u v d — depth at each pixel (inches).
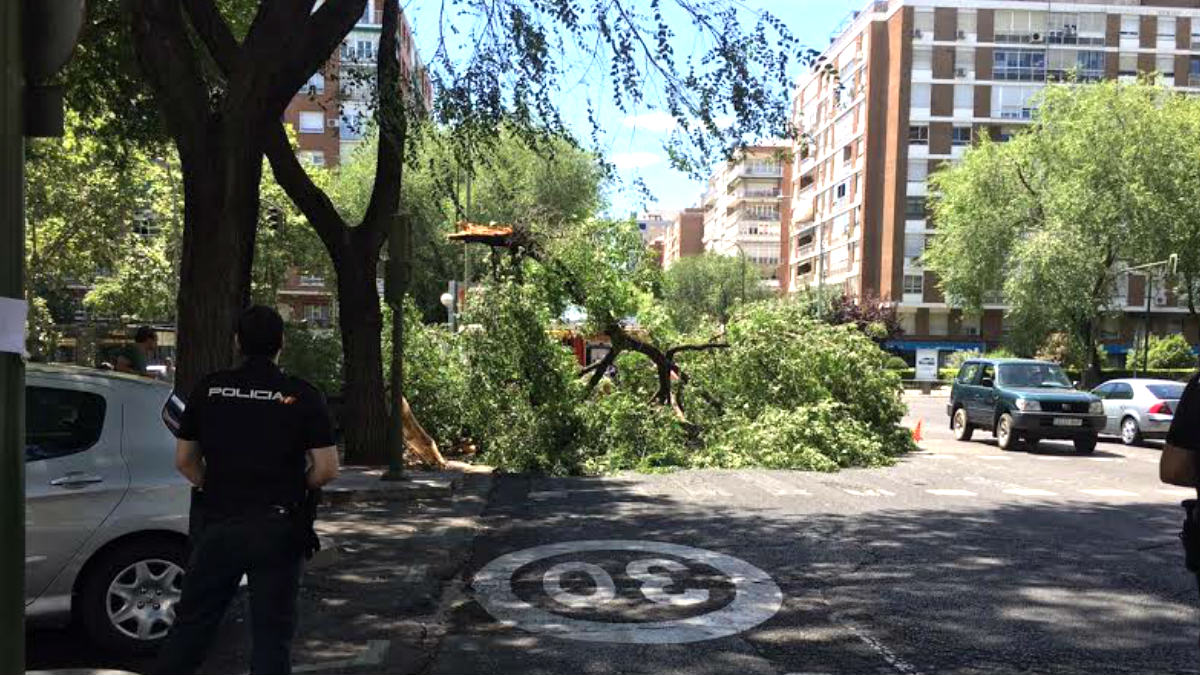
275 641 139.9
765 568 274.7
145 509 194.2
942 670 187.9
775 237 4279.0
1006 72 2556.6
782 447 518.3
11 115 113.1
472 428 538.0
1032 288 1296.8
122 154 578.9
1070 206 1280.8
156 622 195.6
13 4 113.1
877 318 2214.6
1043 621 221.9
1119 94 1290.6
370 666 189.3
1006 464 575.2
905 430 646.5
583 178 1449.3
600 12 362.9
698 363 613.3
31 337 1025.5
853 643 205.2
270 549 140.4
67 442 191.9
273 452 142.7
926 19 2546.8
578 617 225.8
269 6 310.8
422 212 1405.0
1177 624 219.8
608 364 587.5
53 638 207.2
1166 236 1238.3
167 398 208.7
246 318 149.9
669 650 200.7
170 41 290.8
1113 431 786.8
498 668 189.0
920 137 2559.1
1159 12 2583.7
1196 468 137.8
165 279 1202.0
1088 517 369.4
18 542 114.0
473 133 411.5
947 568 275.6
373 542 310.0
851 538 318.7
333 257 470.3
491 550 299.3
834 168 2957.7
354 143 2294.5
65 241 1000.9
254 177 310.5
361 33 1617.9
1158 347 1957.4
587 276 567.8
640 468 492.1
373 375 473.1
